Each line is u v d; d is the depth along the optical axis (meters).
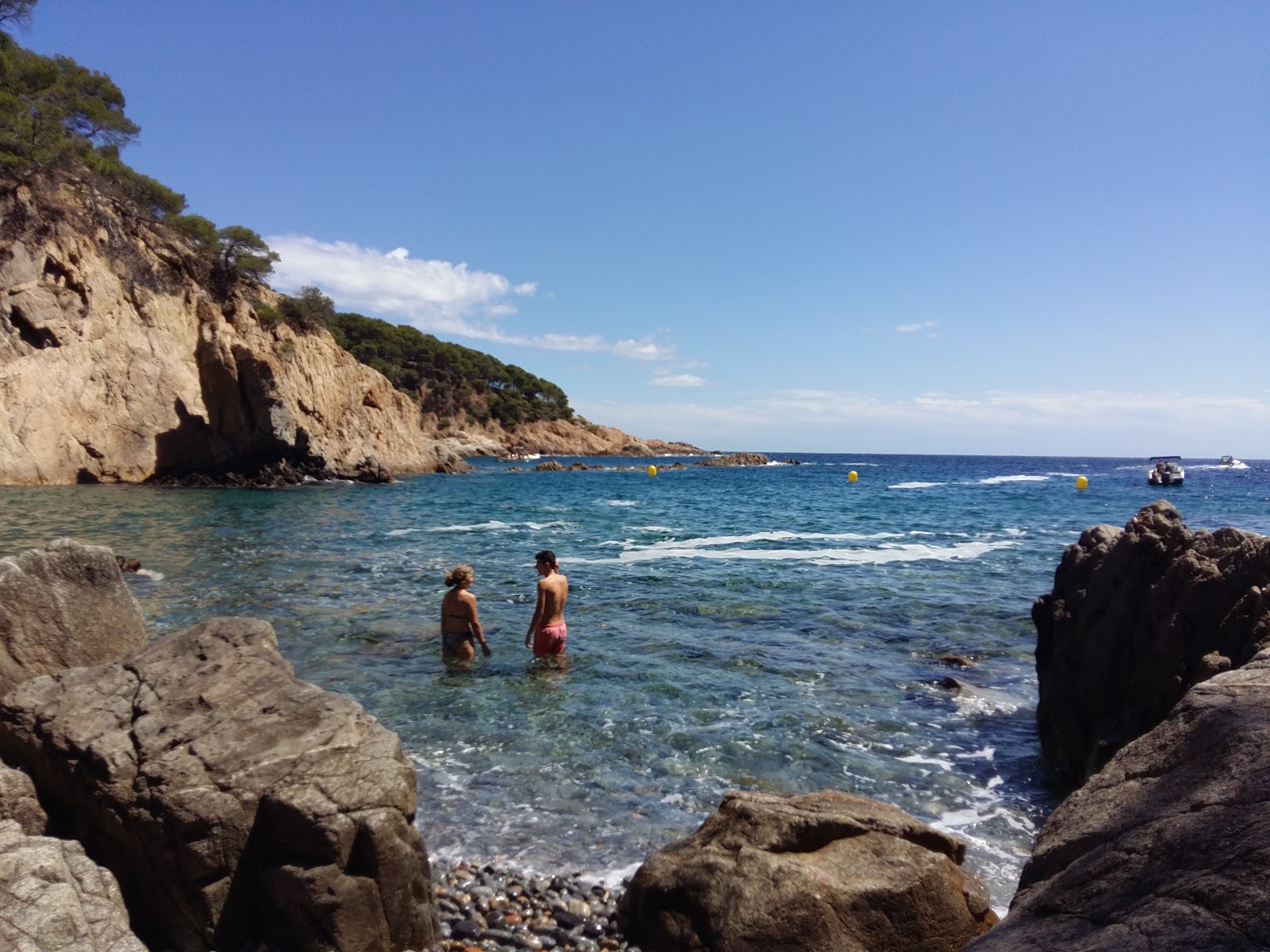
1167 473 61.50
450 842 5.71
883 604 14.13
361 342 118.69
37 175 43.00
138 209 51.19
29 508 27.97
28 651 5.65
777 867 4.29
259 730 4.64
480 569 17.55
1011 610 13.69
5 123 42.12
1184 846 2.69
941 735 7.97
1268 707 3.43
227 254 54.31
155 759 4.39
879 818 4.75
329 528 25.64
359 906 4.05
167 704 4.83
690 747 7.50
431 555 19.73
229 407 46.62
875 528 28.09
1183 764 3.30
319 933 3.98
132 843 4.21
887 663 10.48
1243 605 5.87
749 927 4.09
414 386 120.62
